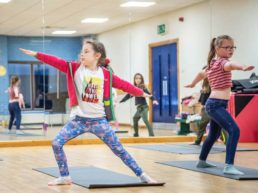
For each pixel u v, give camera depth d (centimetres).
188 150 784
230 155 511
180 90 1039
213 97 514
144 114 1009
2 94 998
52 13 1019
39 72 1002
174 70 1050
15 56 1002
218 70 510
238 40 1016
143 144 927
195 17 1048
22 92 997
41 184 464
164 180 481
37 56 434
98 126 442
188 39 1052
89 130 444
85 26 1029
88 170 550
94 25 1034
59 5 1017
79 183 460
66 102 990
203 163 562
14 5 1004
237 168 552
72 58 1022
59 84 995
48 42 1014
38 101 998
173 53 1053
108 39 1040
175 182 468
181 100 1030
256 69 991
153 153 744
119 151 445
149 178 451
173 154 728
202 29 1048
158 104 1027
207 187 441
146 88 1016
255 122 936
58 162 456
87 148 846
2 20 1000
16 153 768
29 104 1000
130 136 1007
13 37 1005
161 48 1059
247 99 935
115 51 1043
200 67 1047
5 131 996
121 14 1055
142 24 1060
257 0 987
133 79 1045
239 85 955
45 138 972
